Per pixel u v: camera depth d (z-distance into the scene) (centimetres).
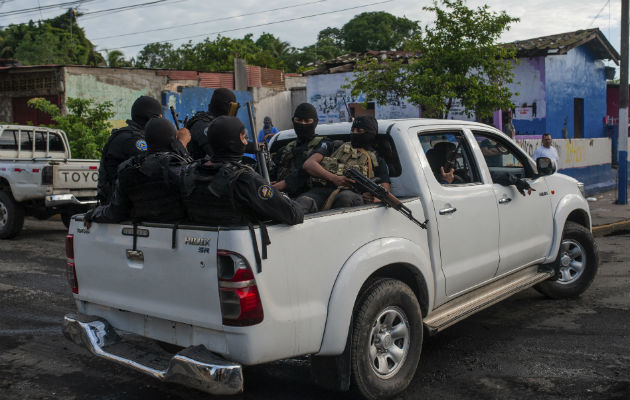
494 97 1116
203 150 461
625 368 416
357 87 1220
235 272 284
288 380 408
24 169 902
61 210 943
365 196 390
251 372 424
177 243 306
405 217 380
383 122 428
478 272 447
